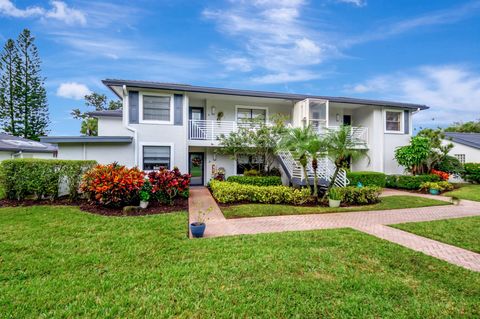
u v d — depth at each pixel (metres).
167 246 4.98
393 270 4.03
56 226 6.17
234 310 2.96
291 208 8.82
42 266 4.04
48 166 9.02
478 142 17.66
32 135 26.59
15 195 9.04
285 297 3.23
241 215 7.80
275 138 12.68
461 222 7.06
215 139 14.00
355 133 15.89
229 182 11.68
